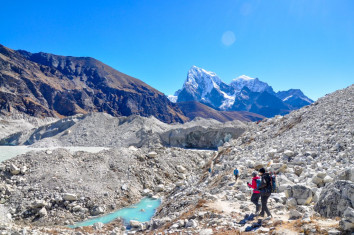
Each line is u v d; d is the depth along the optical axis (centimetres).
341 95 3088
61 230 1562
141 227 1469
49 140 10269
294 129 2686
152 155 3338
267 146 2489
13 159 2667
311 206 952
